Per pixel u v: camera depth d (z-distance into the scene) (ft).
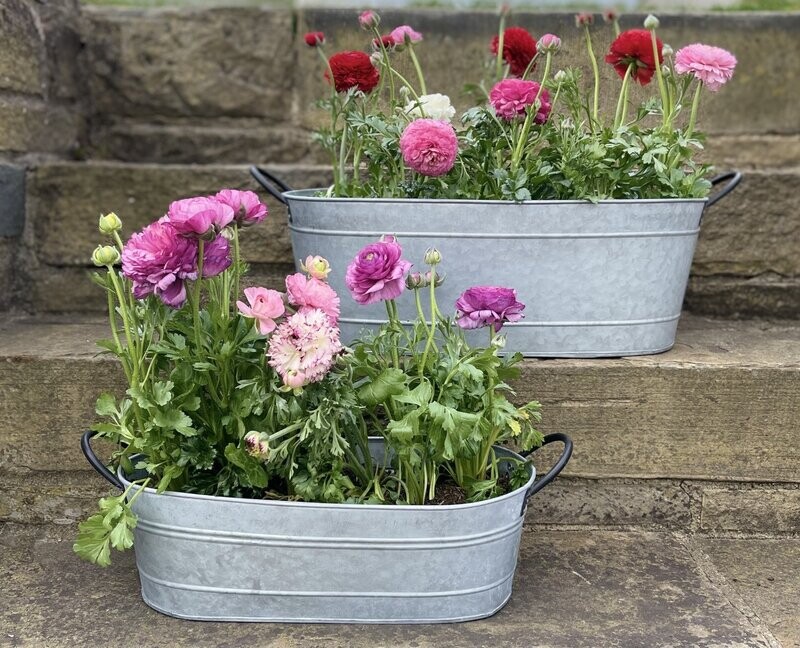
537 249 5.04
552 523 5.36
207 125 8.48
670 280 5.32
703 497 5.35
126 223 6.66
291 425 4.13
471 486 4.42
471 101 7.48
